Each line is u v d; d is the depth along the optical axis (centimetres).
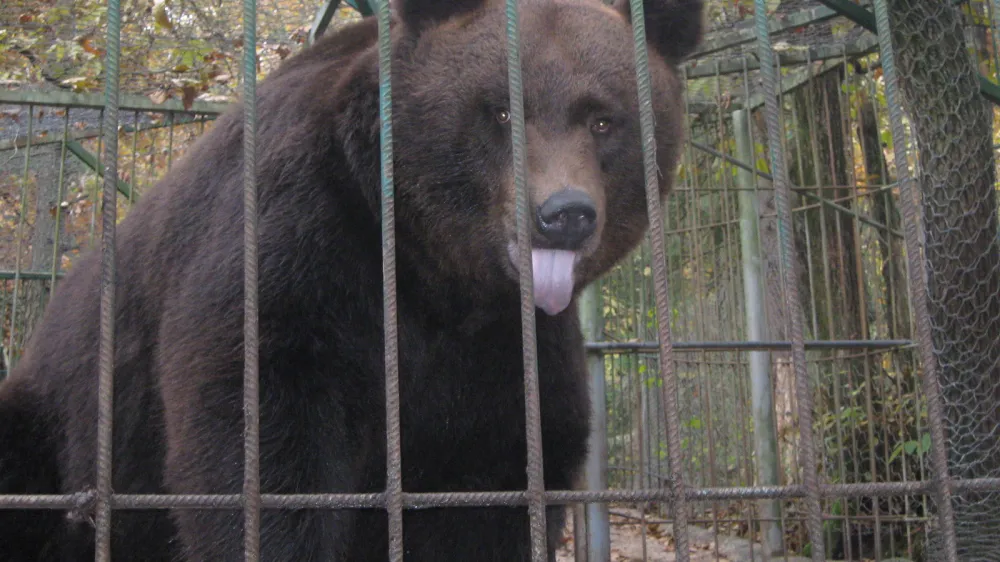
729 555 507
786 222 251
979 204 335
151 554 314
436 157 288
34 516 321
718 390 593
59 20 539
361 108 288
